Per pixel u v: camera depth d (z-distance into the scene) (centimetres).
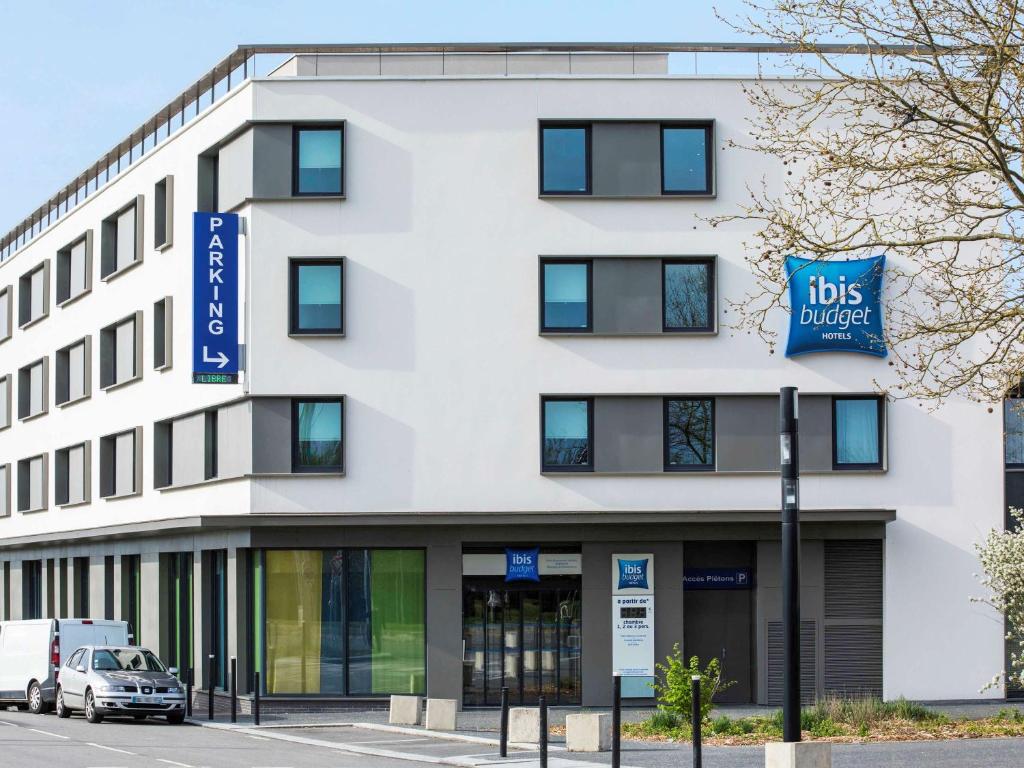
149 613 4125
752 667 3372
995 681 2767
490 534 3344
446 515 3309
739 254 3406
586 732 2252
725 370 3391
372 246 3419
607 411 3384
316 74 3547
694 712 1848
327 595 3381
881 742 2206
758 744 2277
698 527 3344
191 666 3644
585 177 3441
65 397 5044
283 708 3344
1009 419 3412
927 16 1764
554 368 3394
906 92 2111
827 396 3388
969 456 3400
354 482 3375
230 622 3472
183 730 2850
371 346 3403
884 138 1905
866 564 3384
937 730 2352
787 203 3369
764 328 3394
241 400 3438
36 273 5372
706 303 3422
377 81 3438
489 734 2617
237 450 3469
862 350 3381
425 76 3444
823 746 1623
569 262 3428
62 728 2861
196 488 3725
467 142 3434
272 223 3425
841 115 3344
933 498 3388
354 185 3434
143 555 4188
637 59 3562
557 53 3559
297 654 3375
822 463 3381
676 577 3338
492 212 3425
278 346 3403
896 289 3369
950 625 3366
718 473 3366
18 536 5309
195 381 3362
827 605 3362
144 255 4162
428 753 2281
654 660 3319
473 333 3406
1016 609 2788
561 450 3400
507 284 3412
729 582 3397
